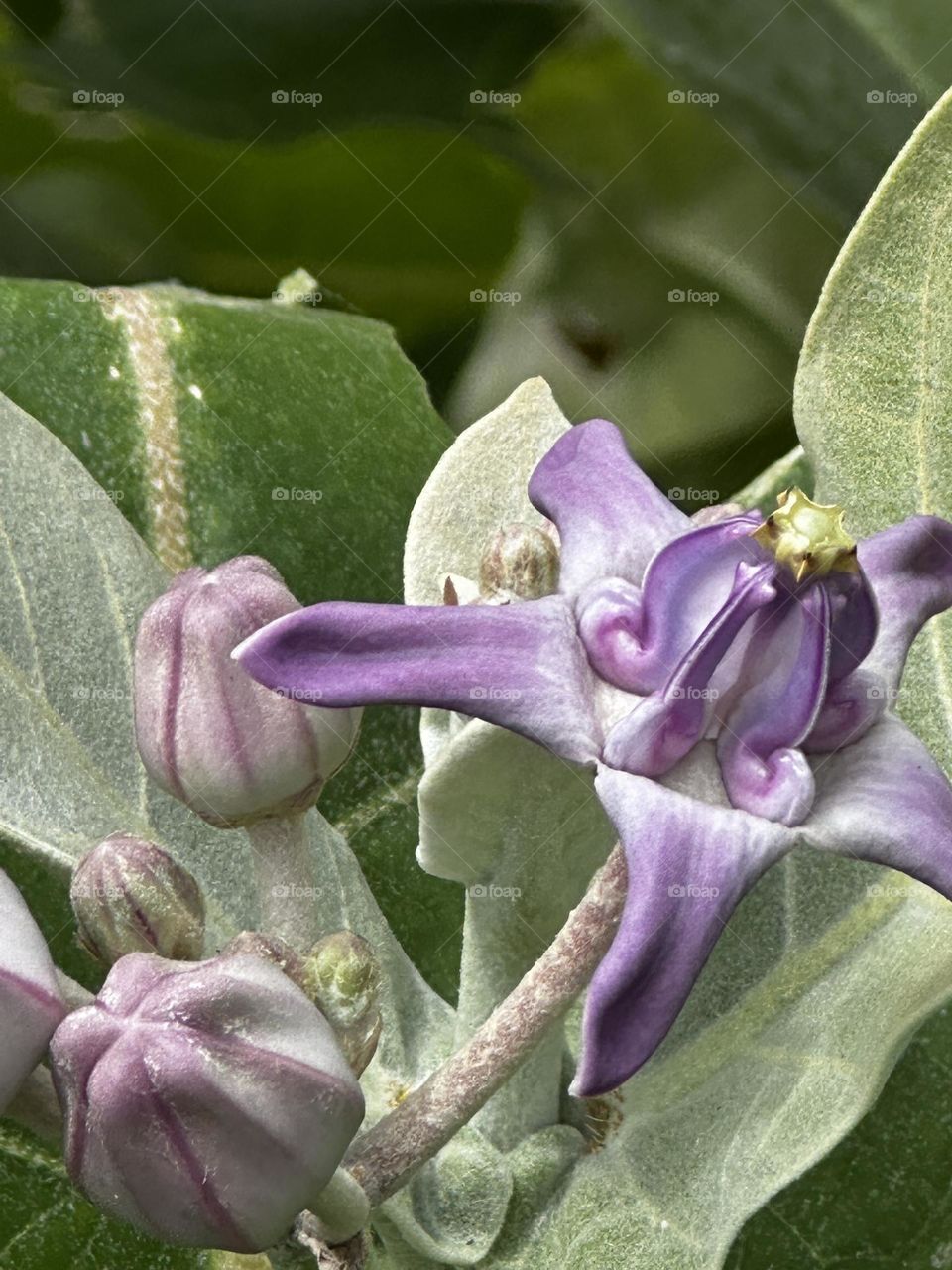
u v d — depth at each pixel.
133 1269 0.28
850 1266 0.28
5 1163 0.28
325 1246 0.24
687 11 0.32
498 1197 0.26
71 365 0.30
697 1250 0.25
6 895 0.23
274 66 0.33
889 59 0.32
